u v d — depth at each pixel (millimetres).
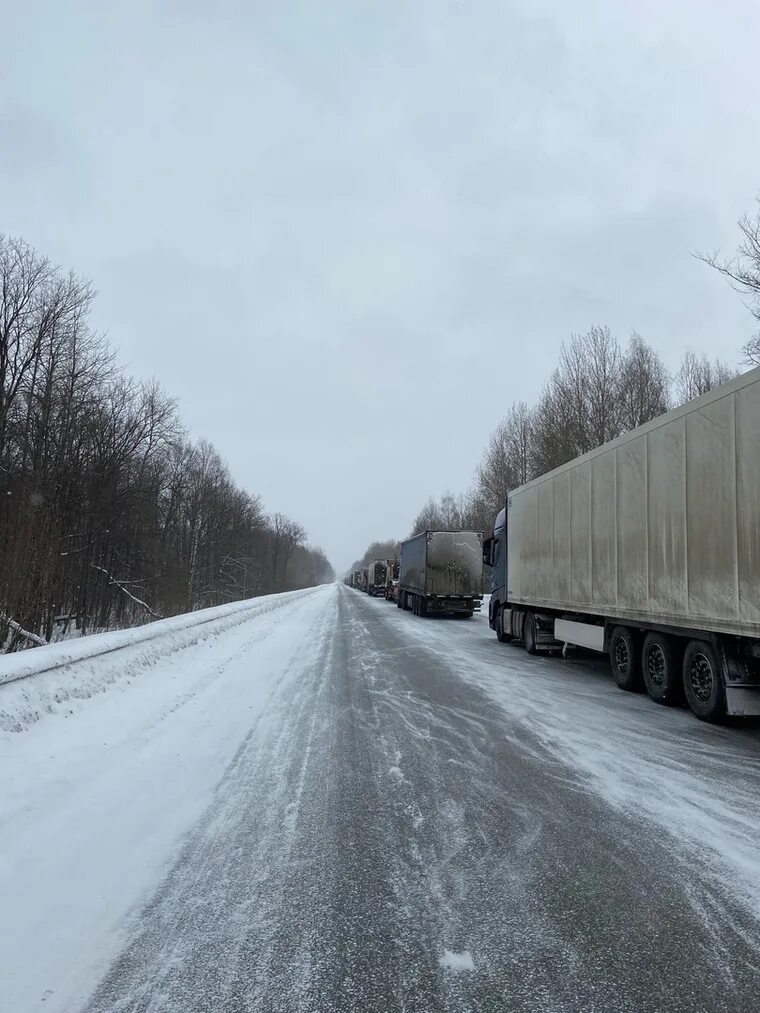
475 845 4363
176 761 6152
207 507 59406
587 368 34688
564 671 12609
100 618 26516
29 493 19906
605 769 6074
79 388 24938
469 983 2857
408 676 11633
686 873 3959
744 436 7191
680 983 2859
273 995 2768
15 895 3576
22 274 23797
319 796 5301
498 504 46219
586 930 3301
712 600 7750
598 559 11031
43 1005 2672
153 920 3369
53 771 5582
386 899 3619
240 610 23297
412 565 33000
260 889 3727
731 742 7105
